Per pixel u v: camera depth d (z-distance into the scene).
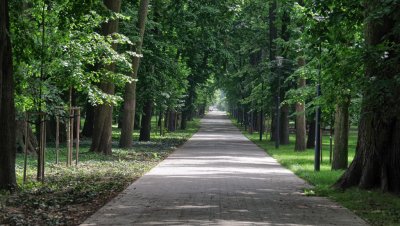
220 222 10.06
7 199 12.13
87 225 9.68
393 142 14.03
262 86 42.12
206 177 18.62
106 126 27.75
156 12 38.84
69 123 20.92
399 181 13.86
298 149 34.47
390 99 12.31
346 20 15.13
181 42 40.78
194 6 38.44
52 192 13.91
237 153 32.16
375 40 14.31
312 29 15.49
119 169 20.72
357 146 14.99
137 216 10.68
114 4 26.30
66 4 16.94
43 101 17.73
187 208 11.75
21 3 16.03
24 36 16.02
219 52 42.84
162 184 16.39
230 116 135.88
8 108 13.70
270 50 43.94
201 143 42.56
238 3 39.28
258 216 10.84
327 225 10.02
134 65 32.56
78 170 19.80
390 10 12.30
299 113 30.22
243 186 16.14
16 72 16.69
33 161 22.17
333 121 26.36
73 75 18.84
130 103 33.12
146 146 35.97
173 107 51.50
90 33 19.67
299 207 12.22
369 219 10.70
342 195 13.78
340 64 13.88
